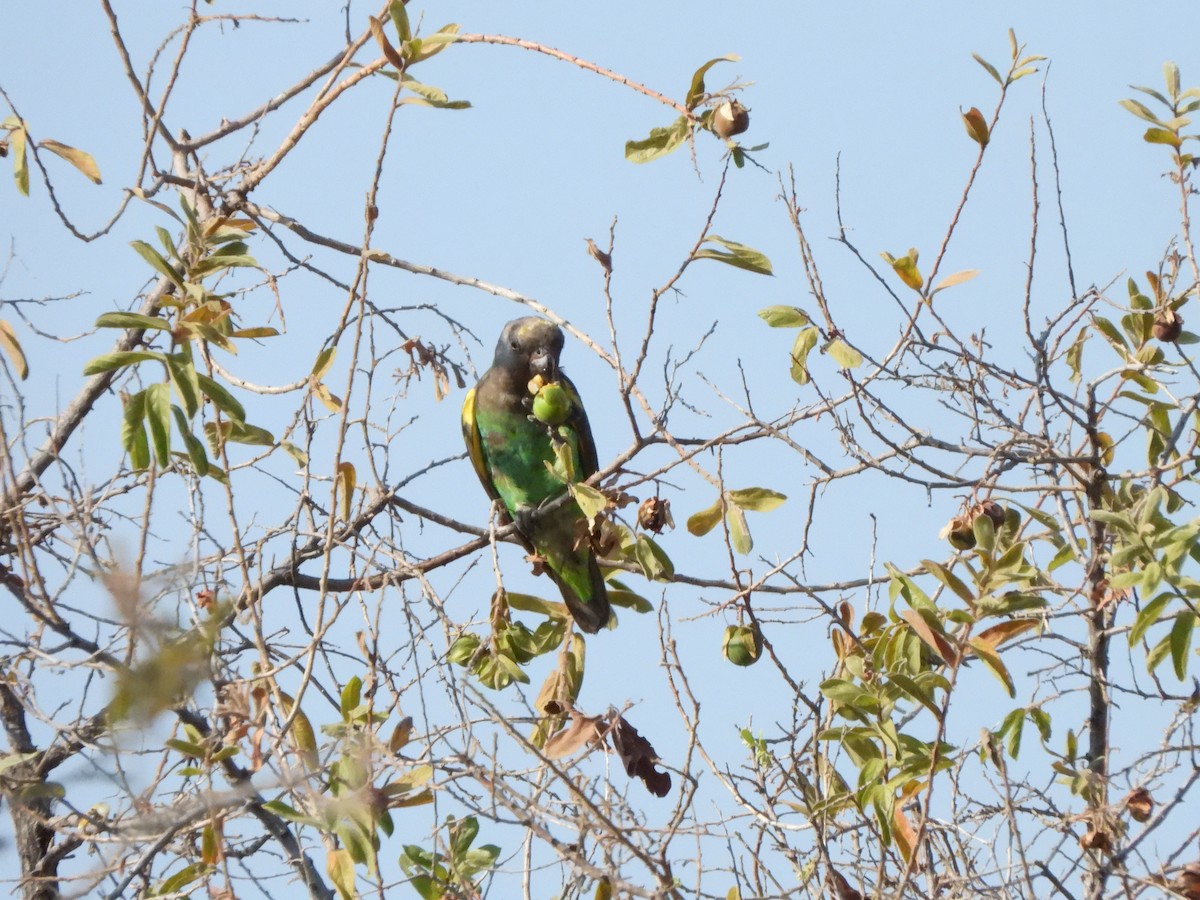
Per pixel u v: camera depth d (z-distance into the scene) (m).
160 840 9.73
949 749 9.75
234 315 11.89
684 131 10.16
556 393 12.31
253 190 13.41
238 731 9.69
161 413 9.41
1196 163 11.74
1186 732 10.45
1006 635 9.57
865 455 10.95
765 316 11.12
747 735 11.04
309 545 12.66
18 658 10.31
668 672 9.59
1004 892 9.89
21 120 11.89
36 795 9.98
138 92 12.21
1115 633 11.05
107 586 8.77
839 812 10.64
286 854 10.56
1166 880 9.74
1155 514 10.19
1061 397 11.48
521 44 10.98
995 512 11.04
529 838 9.48
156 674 8.73
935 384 11.38
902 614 9.72
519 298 12.28
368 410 11.46
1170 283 11.88
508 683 11.52
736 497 10.86
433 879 9.71
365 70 12.91
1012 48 10.95
